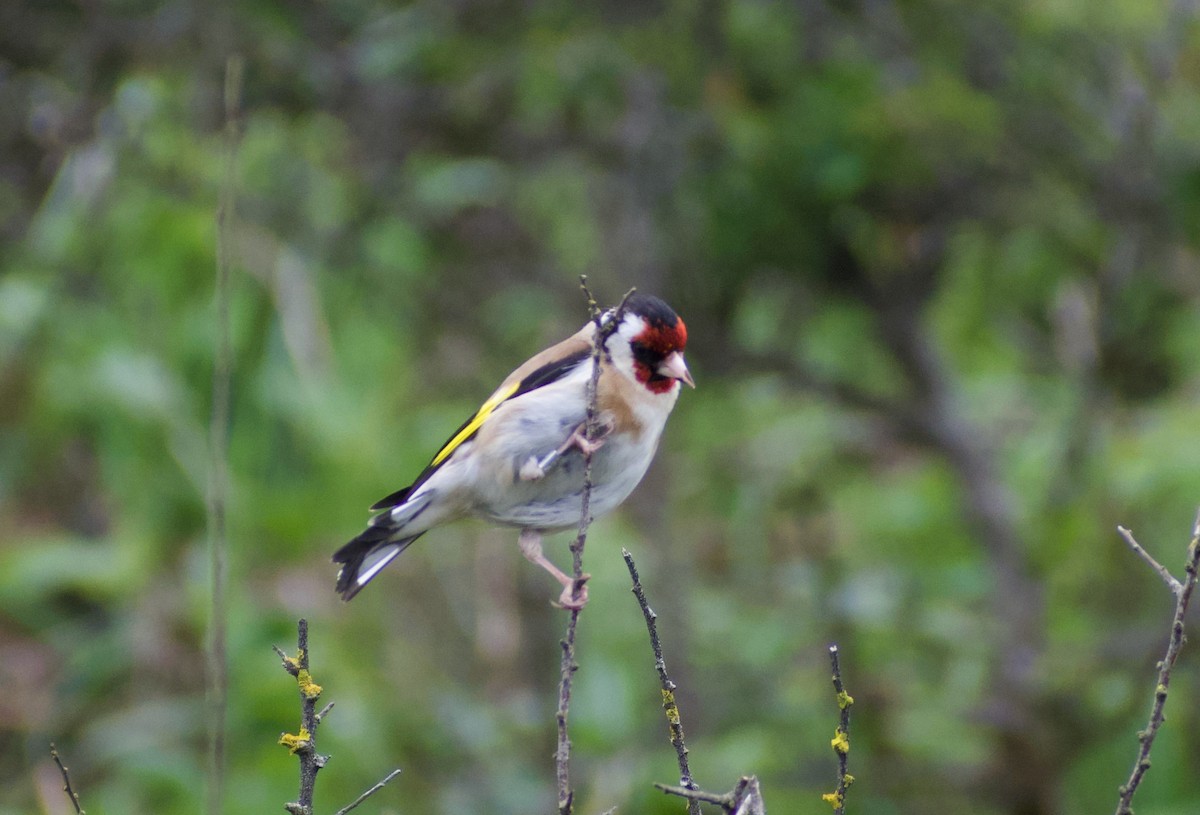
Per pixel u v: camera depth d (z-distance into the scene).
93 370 9.32
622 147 11.20
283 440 9.88
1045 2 10.73
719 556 13.55
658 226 10.93
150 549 10.38
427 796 10.45
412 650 12.20
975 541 12.56
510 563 13.46
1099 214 11.00
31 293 9.55
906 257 11.23
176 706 9.84
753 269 10.97
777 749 11.30
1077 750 11.00
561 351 6.96
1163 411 11.21
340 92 10.93
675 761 10.40
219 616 4.96
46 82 10.89
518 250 12.30
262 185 10.77
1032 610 11.54
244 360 9.55
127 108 10.26
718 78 10.39
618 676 11.21
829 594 11.88
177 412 9.45
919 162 10.01
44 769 10.10
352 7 11.19
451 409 12.76
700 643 12.20
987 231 11.28
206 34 10.61
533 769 11.08
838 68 9.99
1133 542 4.53
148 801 9.61
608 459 6.61
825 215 10.48
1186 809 10.30
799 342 12.56
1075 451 11.23
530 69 10.57
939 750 11.61
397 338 11.54
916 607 11.93
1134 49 10.84
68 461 11.38
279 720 9.77
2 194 10.99
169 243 9.55
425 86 11.09
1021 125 10.73
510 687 12.76
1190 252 11.23
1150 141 10.71
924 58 10.68
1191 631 10.74
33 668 10.91
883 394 12.98
